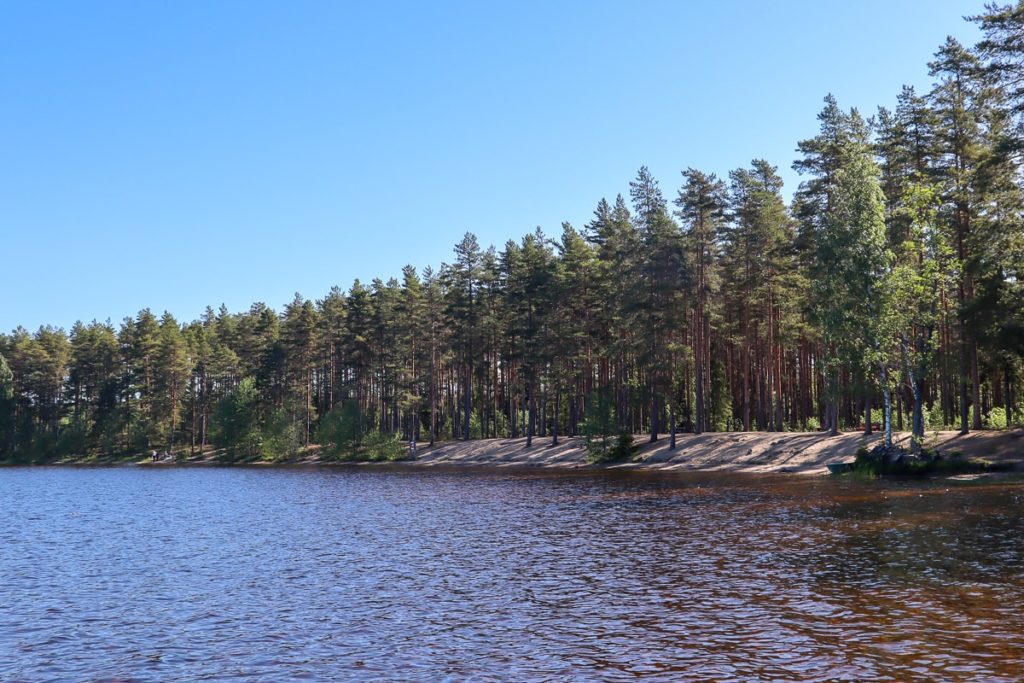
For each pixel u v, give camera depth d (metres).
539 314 75.56
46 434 120.44
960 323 46.38
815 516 27.09
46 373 128.38
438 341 90.00
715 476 47.81
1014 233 39.50
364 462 88.31
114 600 17.84
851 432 53.34
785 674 11.00
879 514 26.67
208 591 18.58
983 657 11.40
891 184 52.16
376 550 24.19
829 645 12.25
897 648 11.95
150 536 29.52
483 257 85.81
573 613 15.12
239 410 106.88
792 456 50.97
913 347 49.38
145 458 113.88
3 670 12.48
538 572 19.64
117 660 12.90
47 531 31.97
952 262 43.28
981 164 38.22
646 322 61.56
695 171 60.19
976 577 16.52
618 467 60.06
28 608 17.17
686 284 59.84
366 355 96.25
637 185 68.62
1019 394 60.09
